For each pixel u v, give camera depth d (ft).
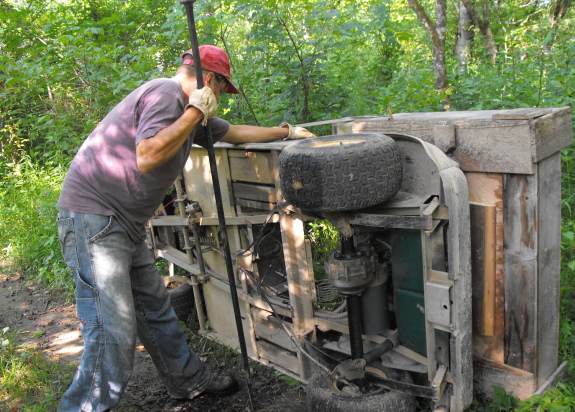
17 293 15.79
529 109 7.99
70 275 15.98
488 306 8.02
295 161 6.90
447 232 6.95
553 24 23.93
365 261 7.67
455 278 6.84
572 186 13.14
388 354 8.38
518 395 8.08
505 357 8.23
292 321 9.64
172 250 12.81
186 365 9.46
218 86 8.51
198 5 14.61
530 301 7.72
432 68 17.72
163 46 24.17
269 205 9.27
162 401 9.86
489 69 17.70
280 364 10.39
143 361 11.43
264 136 9.46
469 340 7.41
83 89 19.01
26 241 18.40
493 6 27.99
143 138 7.14
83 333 8.13
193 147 10.53
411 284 7.57
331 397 7.87
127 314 8.11
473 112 8.73
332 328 9.11
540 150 7.15
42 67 16.60
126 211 8.10
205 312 12.69
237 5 15.43
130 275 8.91
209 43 15.26
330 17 14.98
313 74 15.48
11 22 17.99
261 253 10.54
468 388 7.54
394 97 15.39
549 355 8.35
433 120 8.16
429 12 32.83
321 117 15.80
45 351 12.08
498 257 7.89
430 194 7.36
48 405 9.84
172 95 7.54
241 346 8.89
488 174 7.68
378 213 7.38
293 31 16.25
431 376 7.50
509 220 7.64
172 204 13.35
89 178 7.88
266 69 16.70
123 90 17.12
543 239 7.66
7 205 21.85
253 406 9.11
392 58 21.21
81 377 8.18
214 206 10.52
